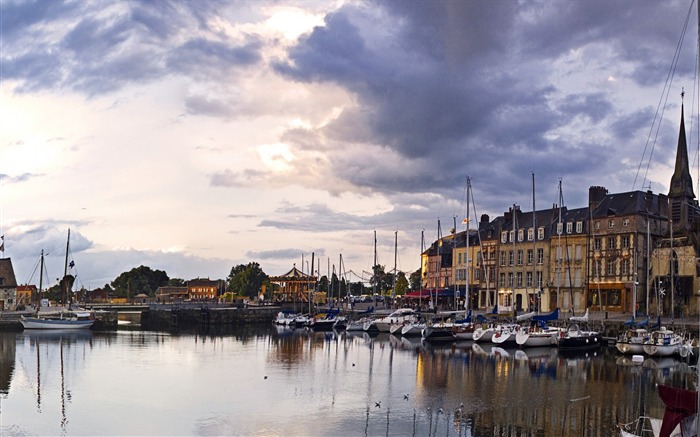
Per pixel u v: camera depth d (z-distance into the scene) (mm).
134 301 155750
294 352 63219
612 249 89812
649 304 82312
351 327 94125
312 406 35594
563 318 77625
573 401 36844
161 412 34062
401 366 52000
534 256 101938
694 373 48000
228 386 41844
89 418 32688
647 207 89500
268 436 29500
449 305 114125
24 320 93812
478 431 30406
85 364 52594
